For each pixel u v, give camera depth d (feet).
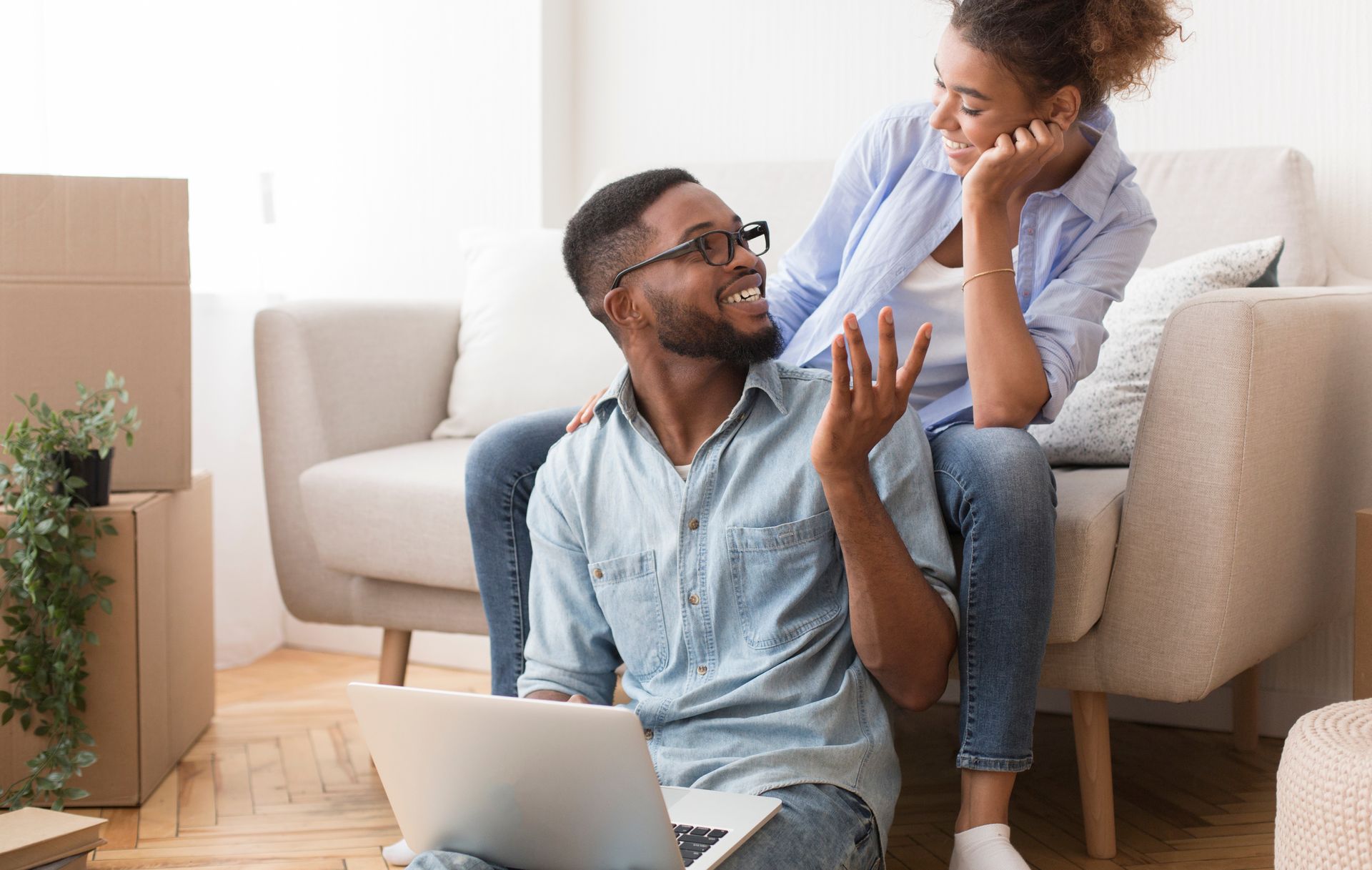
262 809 5.75
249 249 8.71
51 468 5.48
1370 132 6.46
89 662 5.69
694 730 3.89
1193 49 6.84
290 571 6.73
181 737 6.40
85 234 5.89
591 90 8.67
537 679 4.17
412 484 6.18
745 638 3.92
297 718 7.16
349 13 9.04
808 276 5.20
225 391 8.59
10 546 5.63
